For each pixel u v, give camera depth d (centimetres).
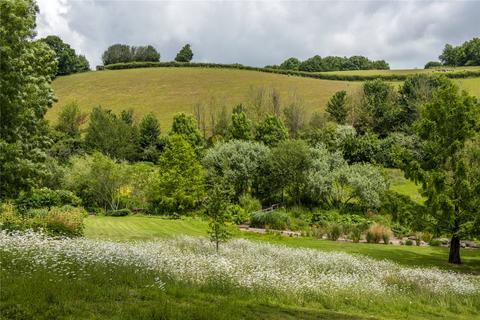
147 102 8994
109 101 9119
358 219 3741
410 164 2273
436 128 2302
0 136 1609
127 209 4066
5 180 1719
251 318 824
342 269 1655
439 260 2358
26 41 1783
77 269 1014
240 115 6212
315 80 9869
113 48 13238
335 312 1026
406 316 1145
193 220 3662
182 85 9688
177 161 4075
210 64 10888
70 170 4362
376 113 6719
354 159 5338
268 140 5994
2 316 664
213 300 952
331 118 7044
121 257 1202
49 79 1931
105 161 4228
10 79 1526
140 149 6794
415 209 2278
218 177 4203
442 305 1298
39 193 2892
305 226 3572
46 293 778
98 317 705
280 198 4434
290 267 1577
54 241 1274
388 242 2989
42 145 1953
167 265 1215
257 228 3531
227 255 1786
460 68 10531
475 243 3131
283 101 8375
